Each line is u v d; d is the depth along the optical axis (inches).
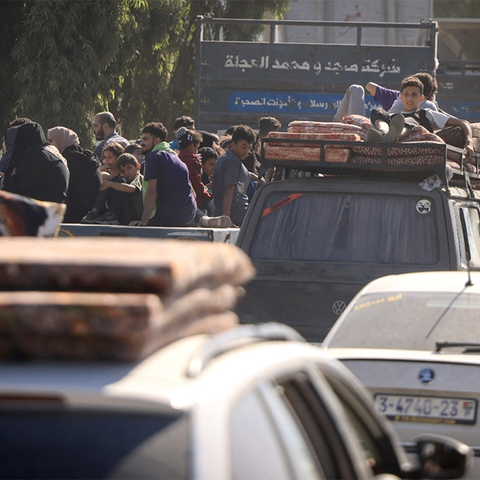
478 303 626.8
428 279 669.3
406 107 1095.6
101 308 203.0
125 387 208.2
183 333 241.9
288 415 255.8
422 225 807.1
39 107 2375.7
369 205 818.2
